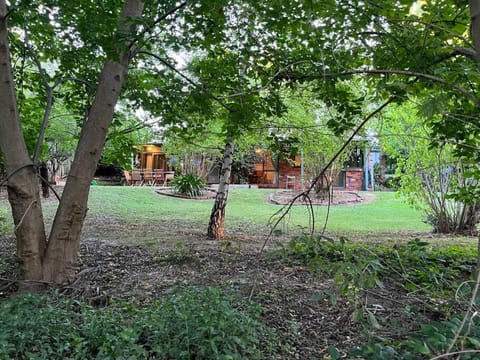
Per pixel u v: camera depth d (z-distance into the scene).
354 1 2.27
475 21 1.40
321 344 2.43
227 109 4.15
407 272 3.31
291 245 2.20
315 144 6.29
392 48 2.31
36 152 3.49
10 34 4.18
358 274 1.99
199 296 2.48
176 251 4.73
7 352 1.86
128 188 14.90
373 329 2.43
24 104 4.97
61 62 4.51
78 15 3.23
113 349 1.96
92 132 3.45
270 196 13.89
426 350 1.34
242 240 6.06
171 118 4.46
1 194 12.00
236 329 2.15
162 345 2.06
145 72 4.58
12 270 3.93
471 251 4.76
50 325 2.20
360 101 3.38
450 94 2.12
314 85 3.60
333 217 9.94
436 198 7.68
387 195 15.01
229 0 2.84
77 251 3.52
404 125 6.86
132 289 3.44
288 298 3.12
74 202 3.41
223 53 3.88
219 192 6.37
